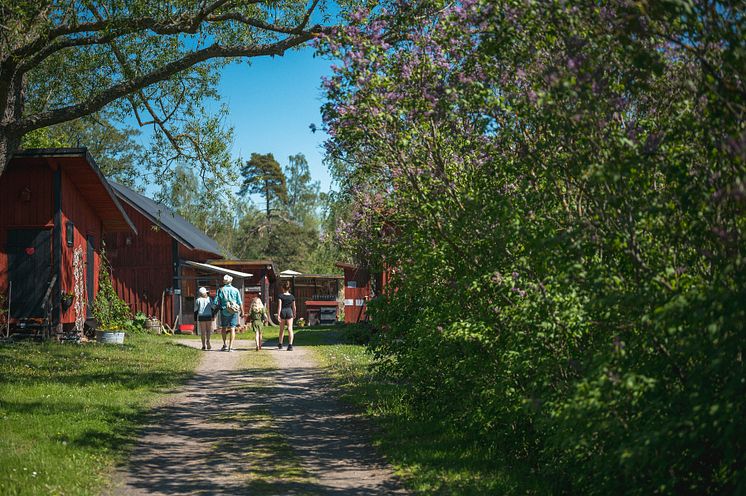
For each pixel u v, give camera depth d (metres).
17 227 19.59
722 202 4.20
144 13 14.08
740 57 3.84
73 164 19.77
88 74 19.22
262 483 6.76
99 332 21.09
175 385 13.56
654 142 4.52
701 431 4.16
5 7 13.34
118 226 26.19
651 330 4.49
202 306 22.28
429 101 6.52
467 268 7.25
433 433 8.91
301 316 47.47
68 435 8.33
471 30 6.06
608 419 4.62
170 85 18.28
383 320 9.89
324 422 10.09
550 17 4.88
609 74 4.80
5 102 14.38
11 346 17.02
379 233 10.09
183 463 7.61
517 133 5.83
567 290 5.57
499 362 6.85
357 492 6.43
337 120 6.95
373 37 6.68
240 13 15.34
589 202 5.50
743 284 3.83
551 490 6.04
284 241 71.69
